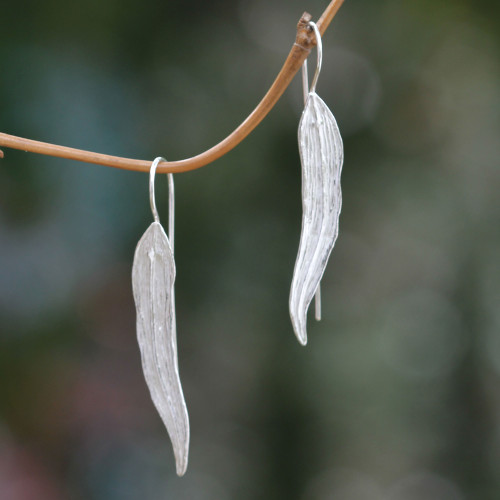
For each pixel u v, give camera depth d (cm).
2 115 119
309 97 58
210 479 138
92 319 129
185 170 60
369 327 137
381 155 137
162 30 137
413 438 136
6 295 120
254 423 138
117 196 129
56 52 126
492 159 136
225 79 138
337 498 133
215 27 140
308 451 135
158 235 60
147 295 60
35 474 120
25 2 123
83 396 127
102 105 129
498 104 135
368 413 135
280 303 136
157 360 60
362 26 137
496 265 135
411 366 138
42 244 122
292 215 136
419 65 137
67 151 60
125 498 128
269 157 135
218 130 135
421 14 136
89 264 127
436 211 137
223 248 136
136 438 132
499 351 135
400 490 133
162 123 134
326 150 58
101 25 131
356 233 138
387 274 139
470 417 137
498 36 136
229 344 138
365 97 137
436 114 137
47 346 124
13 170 119
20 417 121
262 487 136
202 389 139
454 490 134
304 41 59
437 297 139
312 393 134
